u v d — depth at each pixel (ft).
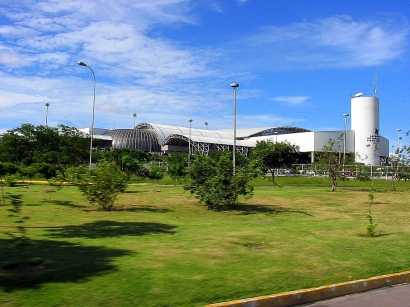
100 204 53.93
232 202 58.90
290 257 27.96
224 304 18.95
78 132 160.25
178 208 57.93
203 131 354.74
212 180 56.29
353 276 25.03
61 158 138.82
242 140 331.98
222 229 39.24
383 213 56.65
